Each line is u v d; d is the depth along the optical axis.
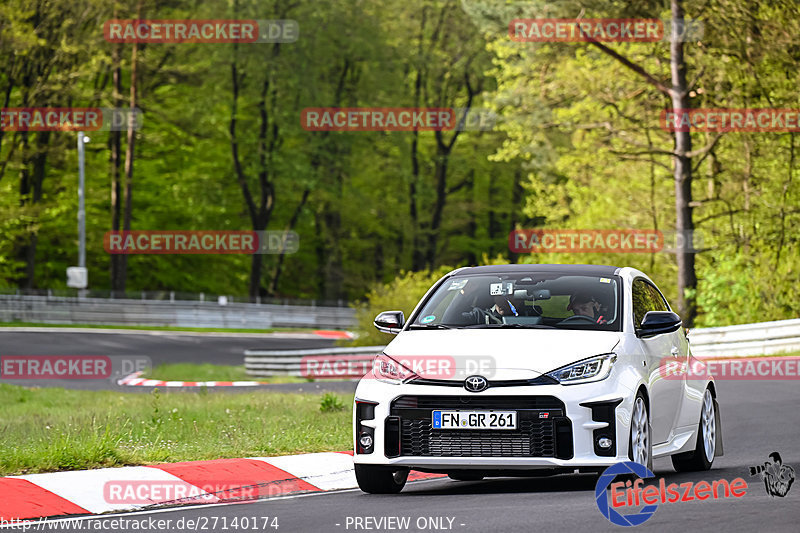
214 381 111.56
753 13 124.44
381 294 122.88
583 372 32.31
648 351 35.09
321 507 32.06
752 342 103.81
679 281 128.62
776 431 52.03
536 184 158.25
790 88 128.25
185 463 39.53
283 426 52.66
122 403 73.19
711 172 138.50
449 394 32.44
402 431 32.97
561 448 31.86
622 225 148.12
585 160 151.12
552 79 145.75
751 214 131.38
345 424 54.00
